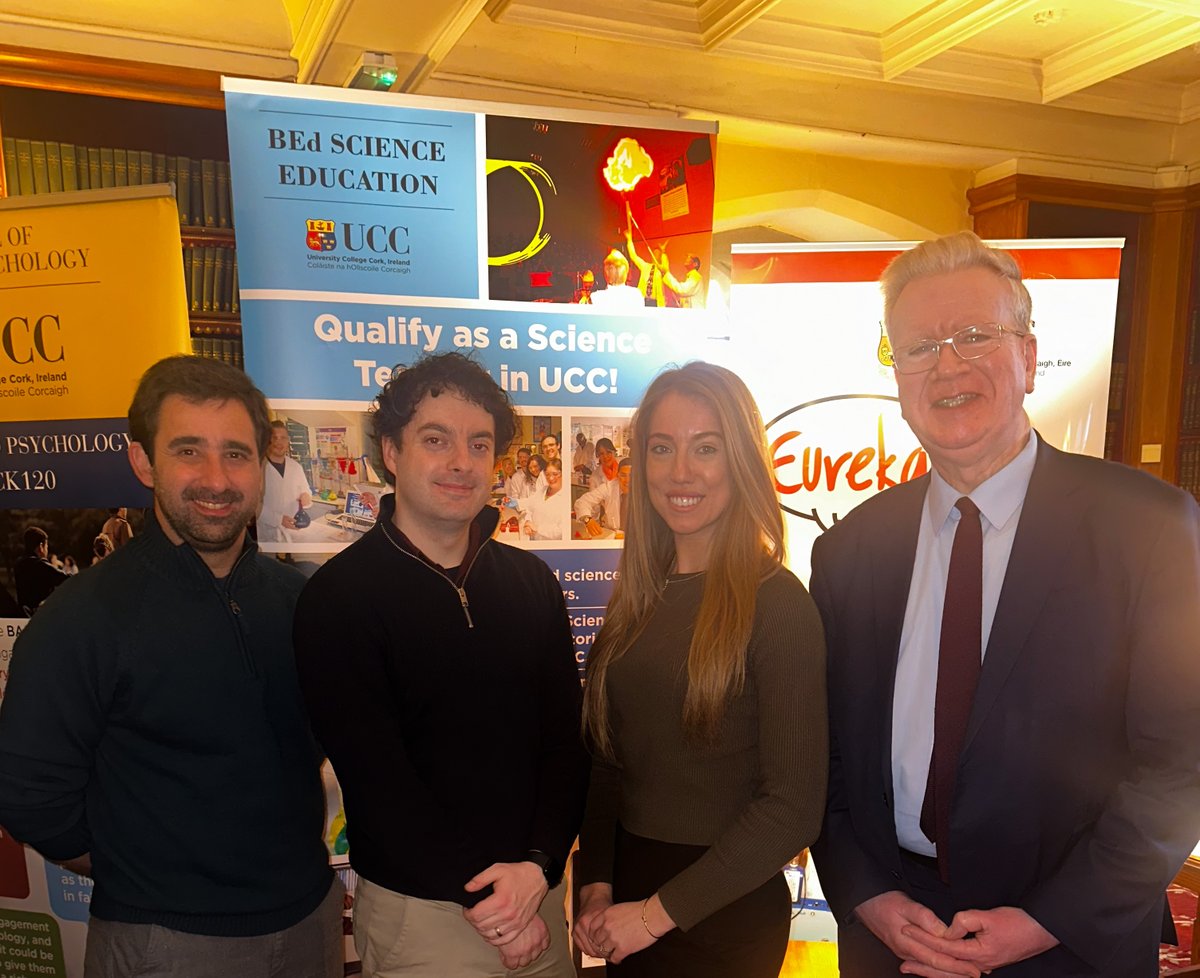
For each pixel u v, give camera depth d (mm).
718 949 1256
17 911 2211
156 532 1328
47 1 2912
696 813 1312
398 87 3125
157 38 3051
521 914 1224
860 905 1296
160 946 1258
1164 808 1073
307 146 2053
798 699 1255
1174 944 1248
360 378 2137
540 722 1431
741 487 1362
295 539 2133
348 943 2336
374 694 1227
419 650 1256
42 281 2029
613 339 2297
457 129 2137
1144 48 3350
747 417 1383
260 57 3189
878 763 1314
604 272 2270
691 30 3354
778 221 4395
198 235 3059
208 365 1367
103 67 2922
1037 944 1113
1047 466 1259
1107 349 2619
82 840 1294
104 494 2068
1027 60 3727
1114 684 1131
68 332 2039
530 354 2244
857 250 2555
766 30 3393
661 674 1344
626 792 1419
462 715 1274
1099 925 1081
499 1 3051
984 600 1255
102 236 2014
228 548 1353
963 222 4434
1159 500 1152
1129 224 4395
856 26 3471
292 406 2102
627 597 1480
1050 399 2633
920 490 1413
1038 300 2615
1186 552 1104
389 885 1236
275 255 2059
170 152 3053
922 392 1271
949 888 1236
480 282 2189
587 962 2525
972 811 1188
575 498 2312
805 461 2588
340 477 2146
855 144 4004
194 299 3076
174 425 1295
